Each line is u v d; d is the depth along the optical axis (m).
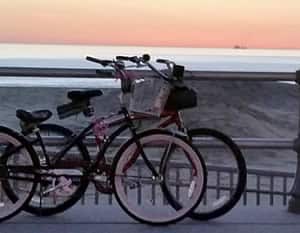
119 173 5.29
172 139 5.29
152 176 5.30
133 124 5.31
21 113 5.34
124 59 5.23
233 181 5.65
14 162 5.31
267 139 5.89
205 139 5.46
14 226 5.21
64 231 5.10
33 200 5.48
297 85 5.83
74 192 5.43
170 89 5.22
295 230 5.18
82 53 175.25
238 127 44.53
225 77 5.68
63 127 5.45
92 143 5.42
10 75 5.68
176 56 162.75
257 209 5.88
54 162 5.34
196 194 5.30
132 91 5.27
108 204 6.11
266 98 53.06
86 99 5.36
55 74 5.68
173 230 5.18
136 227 5.24
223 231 5.15
